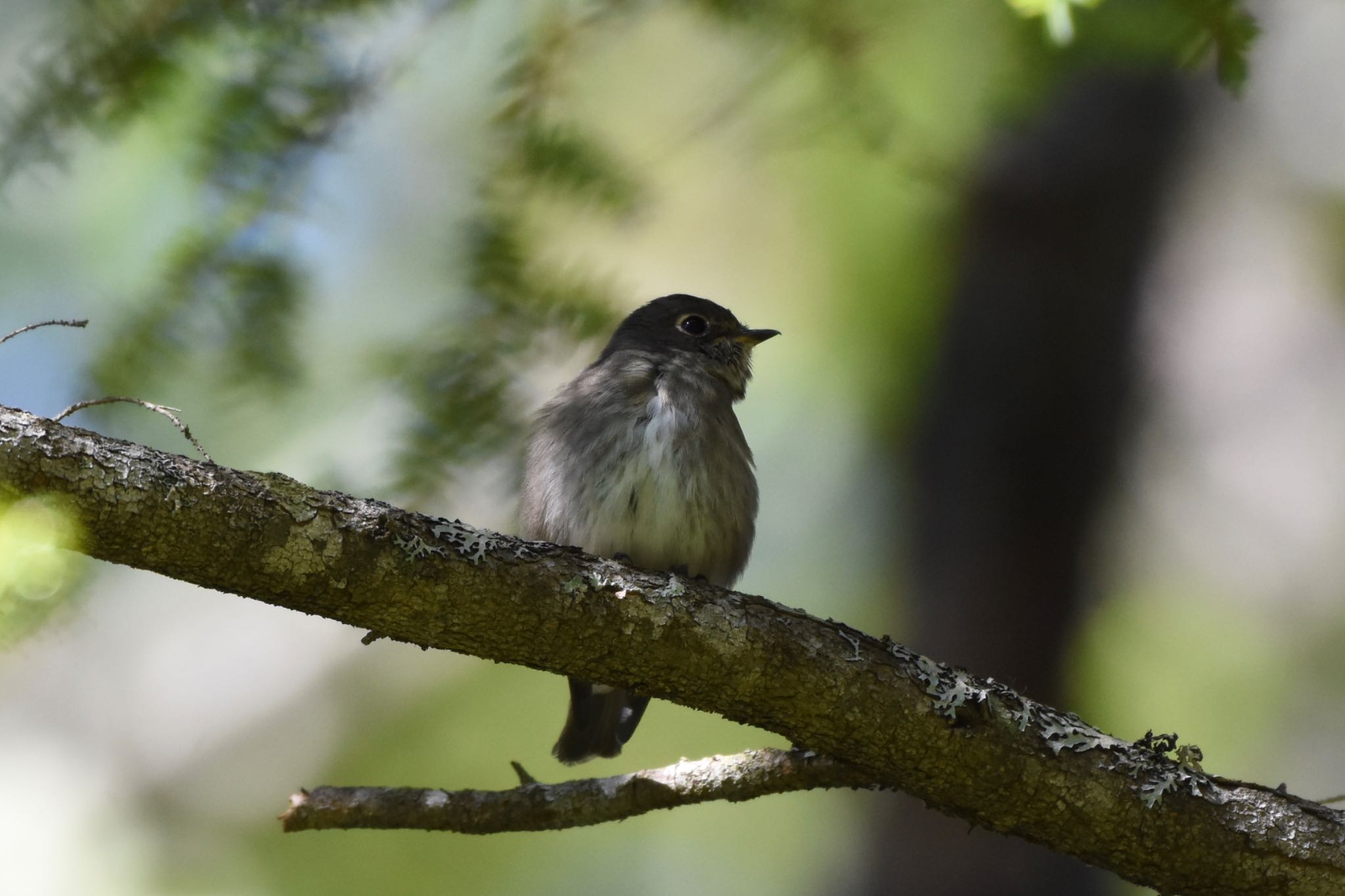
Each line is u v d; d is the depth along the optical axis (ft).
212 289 23.99
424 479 23.70
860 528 44.60
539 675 46.42
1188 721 47.65
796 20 24.53
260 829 45.44
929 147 26.02
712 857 45.37
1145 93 34.30
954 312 35.73
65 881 44.16
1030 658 34.81
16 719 47.11
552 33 24.66
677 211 42.63
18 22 26.11
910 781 22.50
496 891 42.96
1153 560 48.55
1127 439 35.94
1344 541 51.55
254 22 23.59
